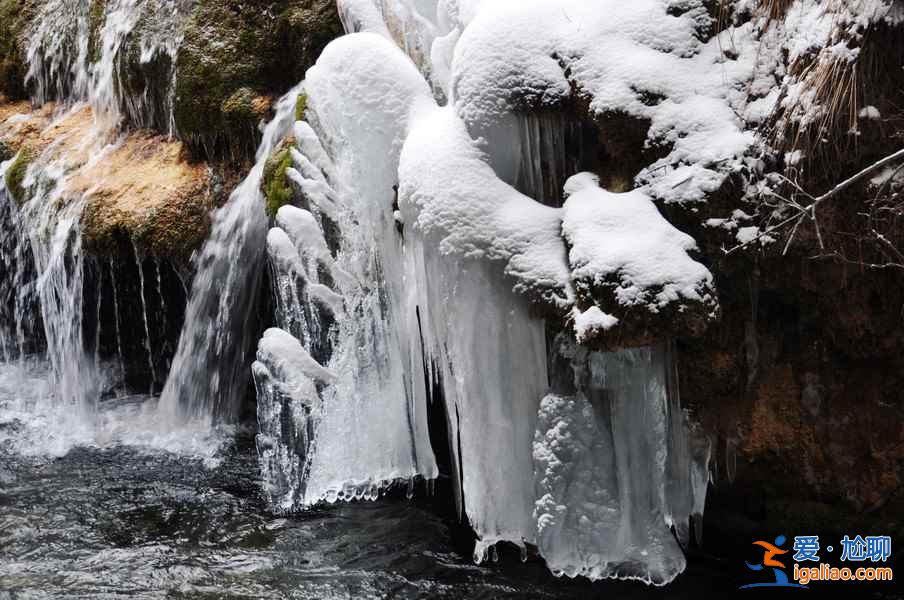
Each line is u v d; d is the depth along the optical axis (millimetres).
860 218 3846
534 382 4352
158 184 6371
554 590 4316
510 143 4383
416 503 5211
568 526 4305
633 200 4035
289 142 5512
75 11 7414
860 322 4059
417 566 4594
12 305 7559
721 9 4109
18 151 7273
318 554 4754
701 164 3947
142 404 6754
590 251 3939
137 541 4953
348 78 4980
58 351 6898
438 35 5305
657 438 4211
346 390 5188
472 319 4363
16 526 5137
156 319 6629
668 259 3855
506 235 4230
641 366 4141
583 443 4246
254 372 5223
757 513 4527
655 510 4277
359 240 5074
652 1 4223
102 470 5820
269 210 5387
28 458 6035
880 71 3730
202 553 4805
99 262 6547
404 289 5016
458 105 4469
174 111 6430
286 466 5234
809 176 3850
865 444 4195
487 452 4477
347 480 5281
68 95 7570
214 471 5758
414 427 5188
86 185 6641
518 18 4379
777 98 3869
